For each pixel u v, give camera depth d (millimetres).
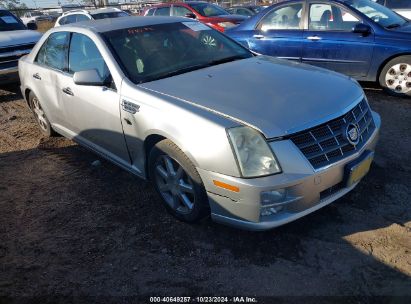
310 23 6234
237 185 2518
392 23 5938
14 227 3334
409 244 2744
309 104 2748
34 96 5055
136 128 3197
